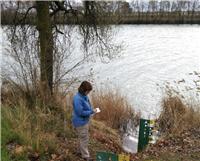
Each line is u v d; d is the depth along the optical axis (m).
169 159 8.73
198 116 11.88
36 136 8.03
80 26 13.28
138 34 58.34
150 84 23.27
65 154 7.99
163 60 34.12
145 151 9.45
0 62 12.43
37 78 10.18
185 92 17.58
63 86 11.08
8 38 12.62
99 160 7.46
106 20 13.23
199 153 9.15
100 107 12.40
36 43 11.09
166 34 60.62
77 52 21.31
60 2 12.58
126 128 12.22
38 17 11.44
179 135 10.63
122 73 26.45
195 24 88.25
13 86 10.03
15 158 7.13
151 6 83.44
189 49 42.91
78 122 8.07
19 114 8.72
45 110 9.61
